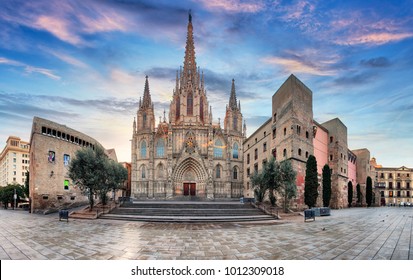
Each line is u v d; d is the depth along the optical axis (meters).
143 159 69.88
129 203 33.38
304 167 38.22
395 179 99.62
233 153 73.75
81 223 22.86
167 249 12.83
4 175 111.56
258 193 34.97
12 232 17.91
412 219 27.22
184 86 79.69
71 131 45.09
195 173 68.94
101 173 31.03
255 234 17.11
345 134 55.41
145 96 75.38
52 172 40.12
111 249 12.83
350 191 57.22
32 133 39.84
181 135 71.50
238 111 77.69
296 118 37.75
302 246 13.39
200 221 23.75
